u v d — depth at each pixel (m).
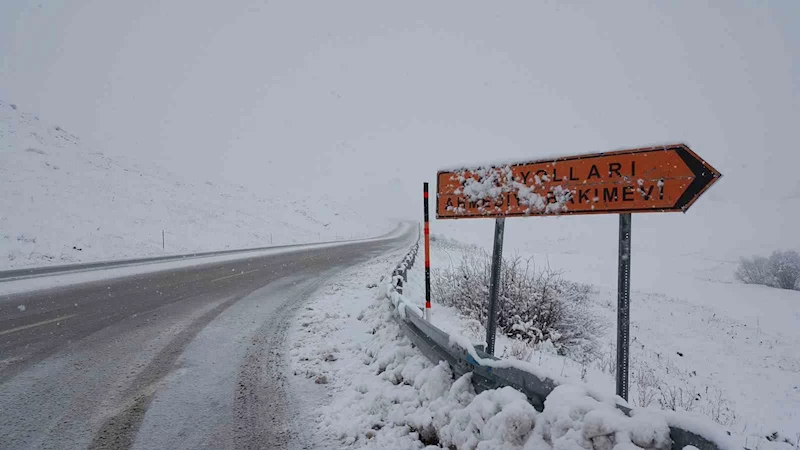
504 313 7.38
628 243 3.13
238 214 35.00
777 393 7.92
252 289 10.26
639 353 9.62
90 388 4.23
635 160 3.09
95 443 3.21
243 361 5.12
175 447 3.18
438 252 20.14
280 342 5.91
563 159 3.53
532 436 2.31
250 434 3.40
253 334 6.29
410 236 40.88
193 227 26.81
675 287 20.80
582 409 2.20
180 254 18.94
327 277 12.45
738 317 15.27
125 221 23.02
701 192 2.75
